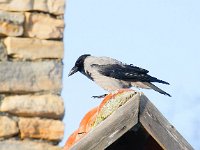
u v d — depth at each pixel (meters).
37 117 9.86
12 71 9.91
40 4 10.25
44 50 10.12
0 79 9.83
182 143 10.70
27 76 9.95
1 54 9.96
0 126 9.66
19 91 9.88
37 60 10.06
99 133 10.33
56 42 10.20
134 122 10.53
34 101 9.88
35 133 9.78
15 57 10.00
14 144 9.64
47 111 9.89
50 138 9.82
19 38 10.06
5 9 10.09
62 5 10.34
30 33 10.13
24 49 10.04
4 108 9.75
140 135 12.34
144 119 10.58
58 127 9.88
